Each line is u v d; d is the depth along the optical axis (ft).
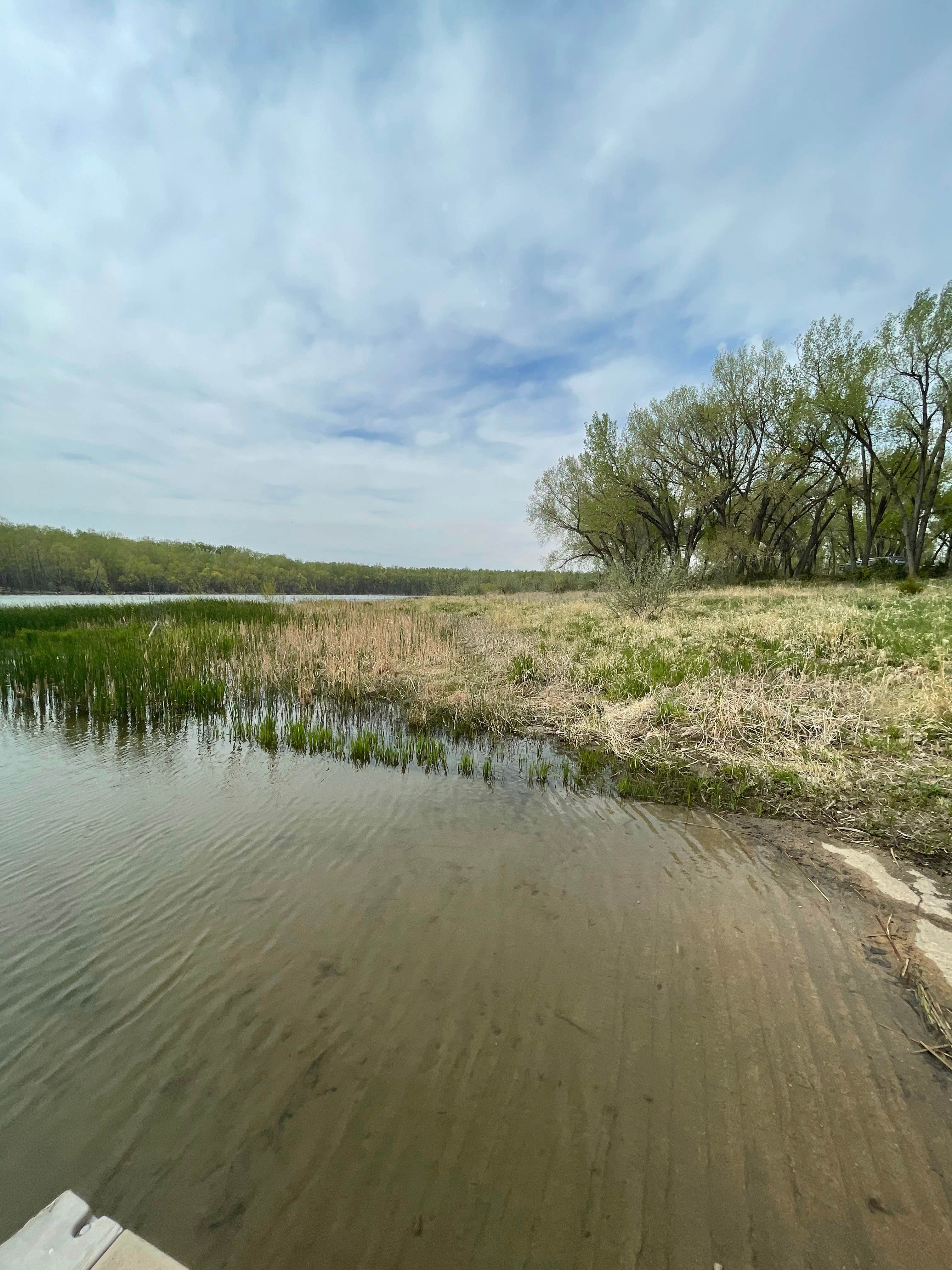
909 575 74.23
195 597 99.50
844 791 15.49
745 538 93.45
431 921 10.41
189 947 9.77
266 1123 6.58
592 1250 5.24
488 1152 6.20
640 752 19.62
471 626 53.26
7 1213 5.67
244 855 12.94
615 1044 7.63
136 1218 5.60
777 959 9.23
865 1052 7.43
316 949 9.66
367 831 14.17
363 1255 5.23
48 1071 7.32
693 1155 6.14
